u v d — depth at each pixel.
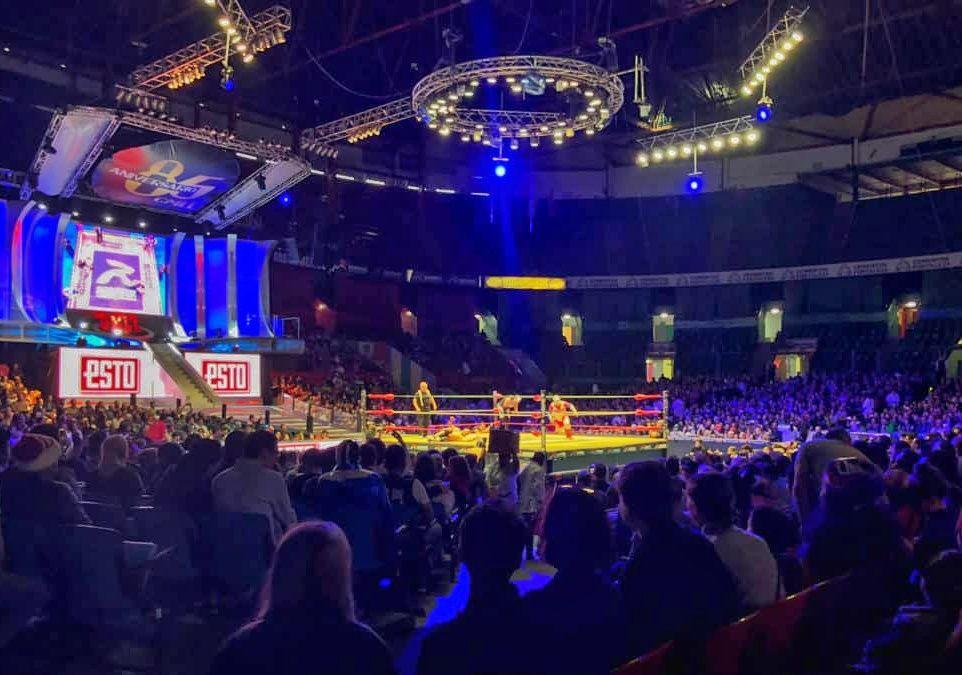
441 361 44.19
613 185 44.16
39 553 4.84
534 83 17.61
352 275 42.12
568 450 16.20
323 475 6.41
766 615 3.68
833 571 4.15
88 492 6.77
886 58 32.06
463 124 21.89
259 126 35.78
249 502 5.40
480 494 9.83
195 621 5.43
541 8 31.06
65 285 27.66
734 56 33.16
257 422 22.44
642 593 3.37
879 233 39.66
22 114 28.17
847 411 31.05
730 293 45.25
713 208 42.81
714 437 30.31
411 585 7.83
